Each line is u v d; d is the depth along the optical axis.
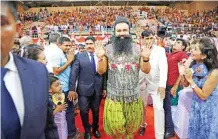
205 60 2.67
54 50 3.56
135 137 4.02
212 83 2.57
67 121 3.73
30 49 2.51
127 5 34.31
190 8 32.47
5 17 1.09
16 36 1.19
